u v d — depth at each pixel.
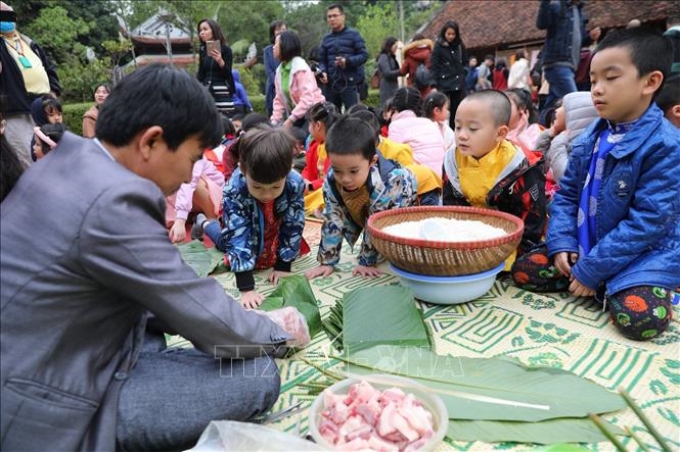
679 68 3.77
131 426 1.12
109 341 1.10
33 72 4.44
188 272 1.11
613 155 1.85
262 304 1.87
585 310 1.96
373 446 1.10
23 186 1.03
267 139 1.89
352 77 5.36
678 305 1.96
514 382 1.40
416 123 3.58
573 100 2.76
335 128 2.05
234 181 2.09
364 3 38.66
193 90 1.12
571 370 1.54
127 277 1.01
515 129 3.59
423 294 1.99
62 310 0.99
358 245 2.87
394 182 2.26
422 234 1.97
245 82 18.92
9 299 0.96
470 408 1.31
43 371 0.98
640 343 1.70
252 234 2.22
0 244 0.98
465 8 16.78
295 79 4.66
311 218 3.43
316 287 2.26
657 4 10.73
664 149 1.75
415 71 6.37
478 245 1.78
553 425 1.26
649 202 1.75
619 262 1.79
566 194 2.11
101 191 0.99
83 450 1.04
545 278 2.08
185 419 1.17
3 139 1.08
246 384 1.23
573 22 4.98
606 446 1.22
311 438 1.23
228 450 1.08
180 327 1.12
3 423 0.95
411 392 1.31
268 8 29.47
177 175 1.17
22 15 17.42
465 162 2.40
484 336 1.77
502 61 9.55
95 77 16.20
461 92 6.14
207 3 17.17
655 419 1.31
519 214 2.34
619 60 1.76
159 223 1.10
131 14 19.33
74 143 1.09
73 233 0.96
